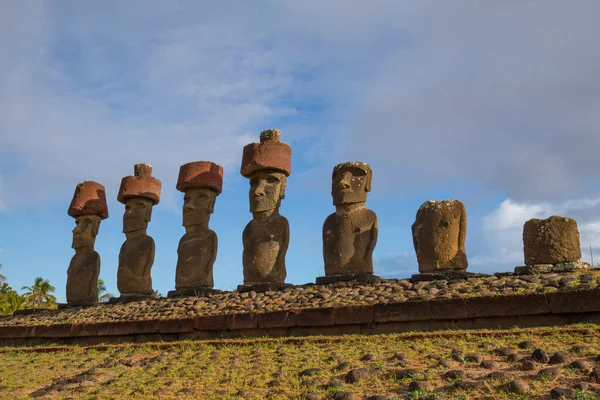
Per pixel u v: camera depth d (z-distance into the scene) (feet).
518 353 26.78
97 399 28.45
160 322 45.70
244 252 50.03
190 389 28.14
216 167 57.57
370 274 44.39
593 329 28.58
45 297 169.99
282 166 51.49
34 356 44.50
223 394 26.78
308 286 45.62
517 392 21.94
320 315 38.88
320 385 25.96
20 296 153.99
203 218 55.77
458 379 24.07
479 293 35.47
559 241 38.29
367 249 45.29
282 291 45.44
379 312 37.01
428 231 42.50
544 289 34.04
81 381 32.58
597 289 31.89
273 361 31.89
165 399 27.14
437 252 41.88
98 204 64.90
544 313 32.78
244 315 41.78
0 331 55.36
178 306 48.62
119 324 48.11
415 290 39.09
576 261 38.09
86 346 45.21
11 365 41.32
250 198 51.44
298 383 26.73
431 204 43.09
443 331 32.86
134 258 58.54
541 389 22.11
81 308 57.93
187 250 54.75
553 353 25.62
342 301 40.06
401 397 23.17
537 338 29.01
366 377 25.99
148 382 30.73
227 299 47.06
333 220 47.37
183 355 36.94
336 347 32.89
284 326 40.01
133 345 42.04
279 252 49.14
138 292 57.82
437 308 35.27
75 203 64.39
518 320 33.50
